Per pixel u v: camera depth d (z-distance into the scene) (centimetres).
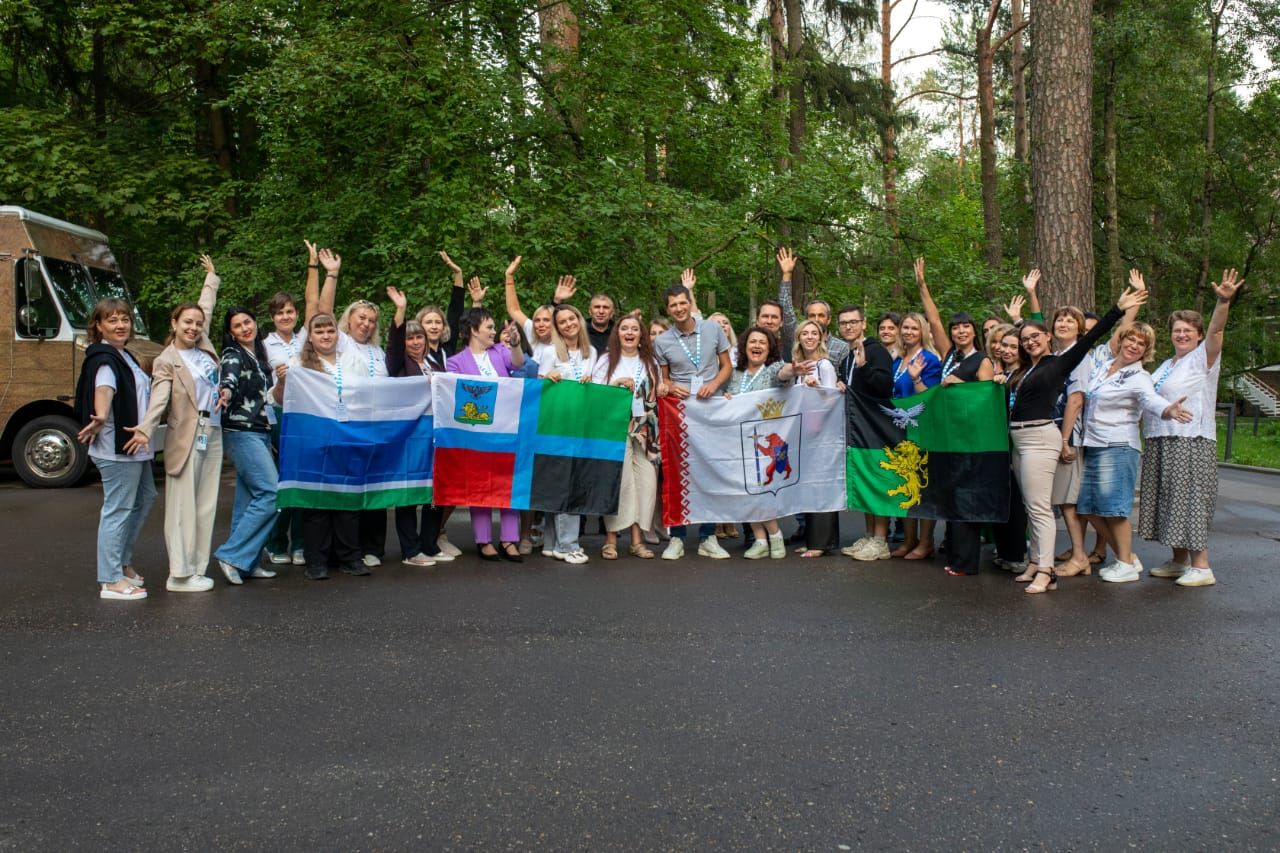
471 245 1209
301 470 675
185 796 343
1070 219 1006
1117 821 327
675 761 372
